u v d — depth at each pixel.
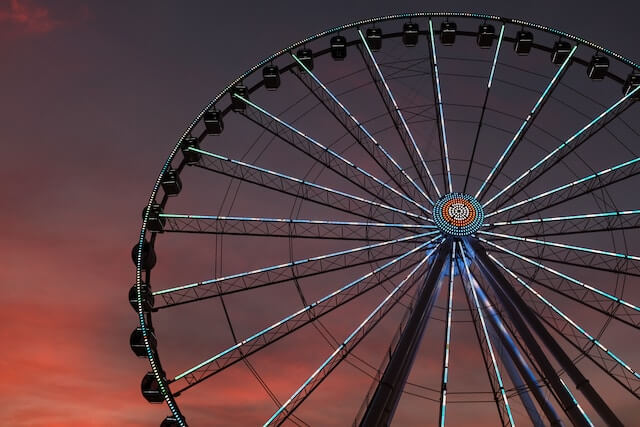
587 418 26.34
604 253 29.67
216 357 29.06
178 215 32.31
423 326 29.36
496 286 29.59
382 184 32.03
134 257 31.20
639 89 33.16
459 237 30.91
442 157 32.91
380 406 25.03
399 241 30.91
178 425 28.05
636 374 27.02
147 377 29.64
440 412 24.86
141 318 29.62
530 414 29.64
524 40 37.38
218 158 34.03
